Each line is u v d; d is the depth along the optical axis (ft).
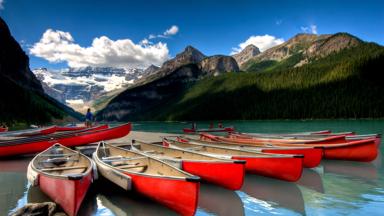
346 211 29.58
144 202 31.96
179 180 26.66
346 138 64.69
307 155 45.88
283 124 257.96
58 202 27.61
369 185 38.81
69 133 64.54
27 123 286.25
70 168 36.22
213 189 36.78
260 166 39.93
